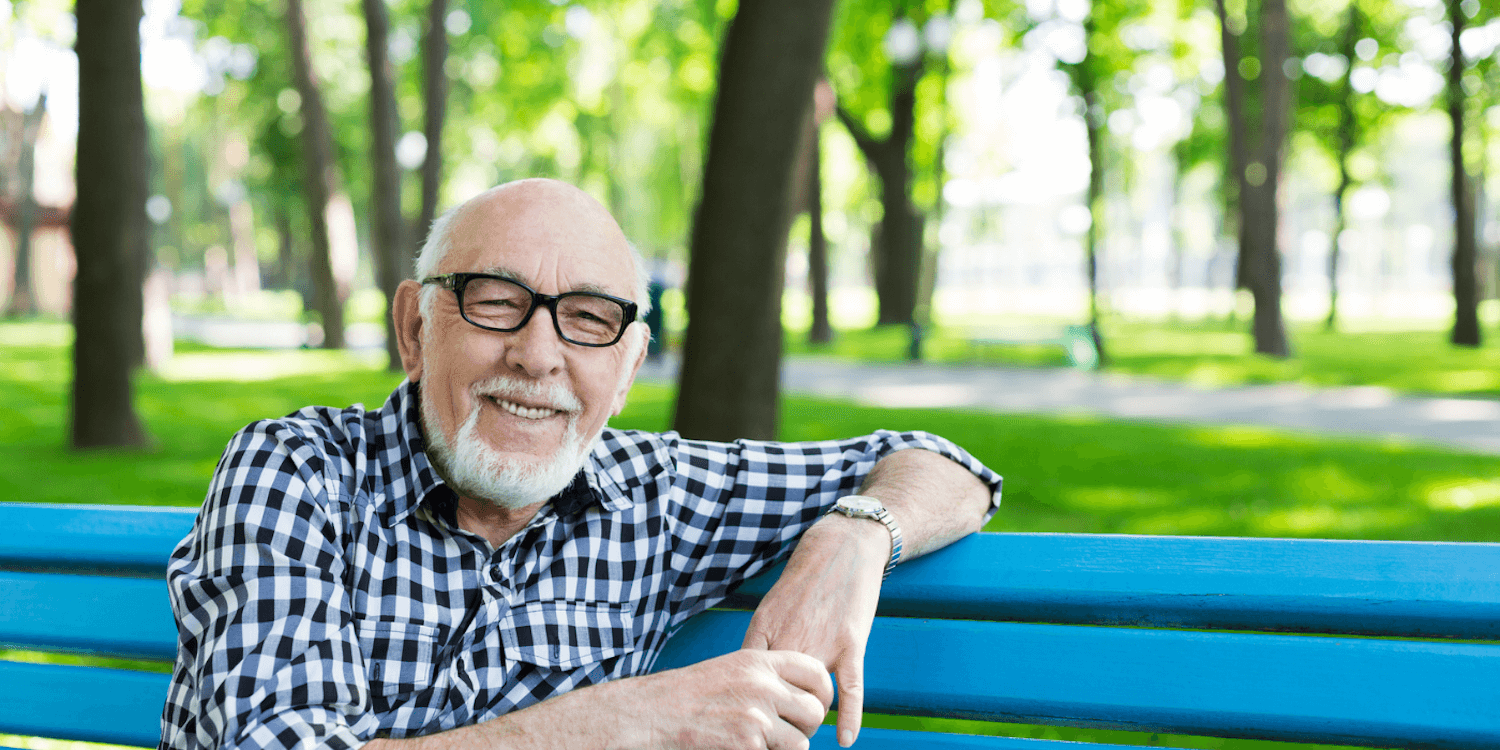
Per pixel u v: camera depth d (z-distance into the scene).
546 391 1.65
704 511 1.84
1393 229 70.81
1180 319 46.28
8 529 1.91
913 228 30.66
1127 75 29.09
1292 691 1.55
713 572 1.85
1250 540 1.67
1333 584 1.58
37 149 44.91
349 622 1.59
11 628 1.86
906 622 1.70
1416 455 9.56
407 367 1.79
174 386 15.18
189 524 1.87
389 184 18.17
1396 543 1.62
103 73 9.45
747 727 1.45
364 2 18.06
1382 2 27.28
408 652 1.64
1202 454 9.52
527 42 25.09
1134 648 1.60
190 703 1.56
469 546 1.69
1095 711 1.61
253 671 1.47
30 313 42.25
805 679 1.50
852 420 11.94
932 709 1.69
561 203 1.71
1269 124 21.28
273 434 1.64
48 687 1.89
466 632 1.67
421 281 1.73
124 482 8.03
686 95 26.84
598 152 36.94
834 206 43.03
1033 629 1.65
